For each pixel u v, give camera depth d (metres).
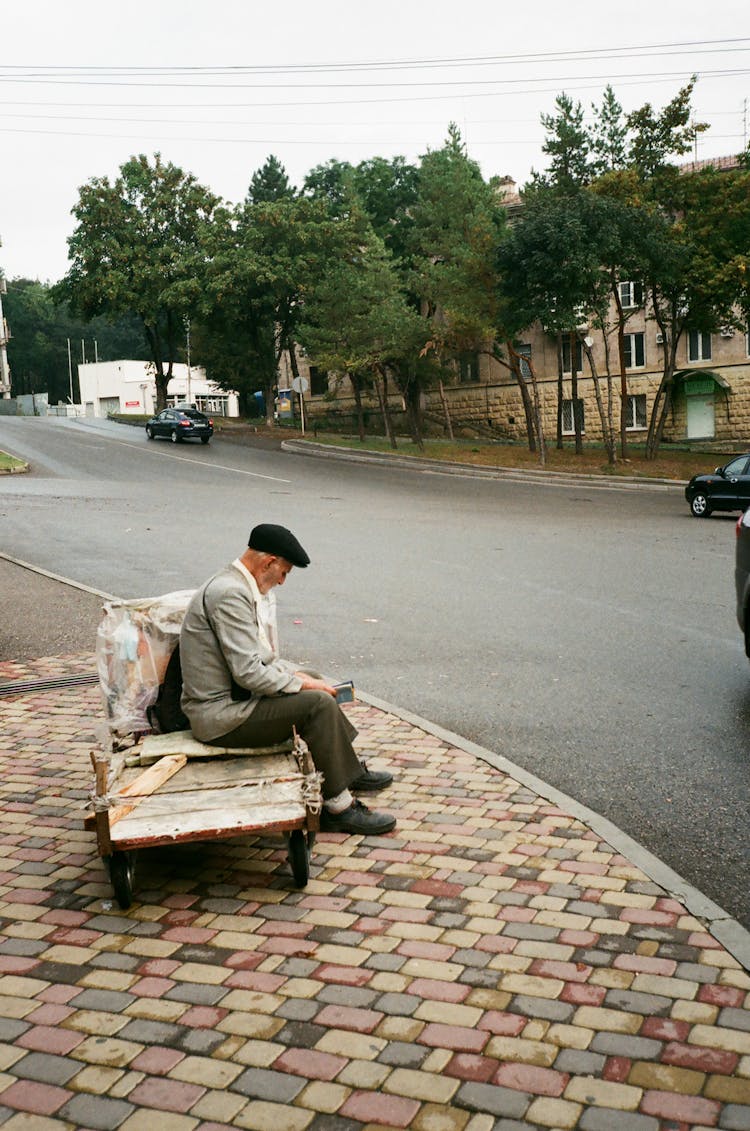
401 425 49.88
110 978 3.34
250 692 4.41
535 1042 2.92
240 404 64.31
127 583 12.07
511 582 12.14
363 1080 2.76
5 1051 2.92
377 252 38.34
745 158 33.09
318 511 21.06
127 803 3.94
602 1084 2.72
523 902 3.84
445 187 36.09
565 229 29.03
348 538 16.59
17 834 4.67
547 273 30.31
